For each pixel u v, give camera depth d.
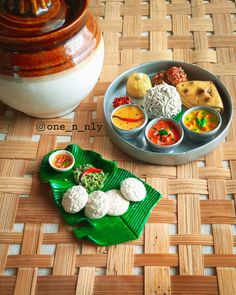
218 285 0.09
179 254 0.09
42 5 0.10
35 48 0.10
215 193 0.10
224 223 0.10
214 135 0.11
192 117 0.11
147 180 0.11
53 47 0.10
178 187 0.10
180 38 0.14
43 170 0.11
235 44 0.13
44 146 0.11
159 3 0.15
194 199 0.10
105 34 0.14
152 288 0.09
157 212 0.10
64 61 0.10
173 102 0.11
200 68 0.12
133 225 0.10
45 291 0.09
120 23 0.14
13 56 0.10
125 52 0.13
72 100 0.11
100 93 0.13
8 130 0.12
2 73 0.10
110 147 0.11
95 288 0.09
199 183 0.10
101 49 0.11
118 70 0.13
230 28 0.14
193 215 0.10
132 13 0.14
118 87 0.13
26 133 0.12
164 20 0.14
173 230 0.10
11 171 0.11
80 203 0.10
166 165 0.11
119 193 0.10
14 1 0.10
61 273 0.09
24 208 0.10
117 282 0.09
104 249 0.09
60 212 0.10
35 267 0.09
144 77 0.12
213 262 0.09
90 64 0.11
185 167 0.11
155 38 0.14
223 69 0.13
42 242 0.09
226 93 0.12
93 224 0.10
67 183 0.10
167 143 0.11
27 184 0.11
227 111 0.12
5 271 0.09
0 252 0.09
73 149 0.11
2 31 0.10
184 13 0.14
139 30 0.14
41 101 0.11
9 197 0.10
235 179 0.10
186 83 0.12
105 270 0.09
